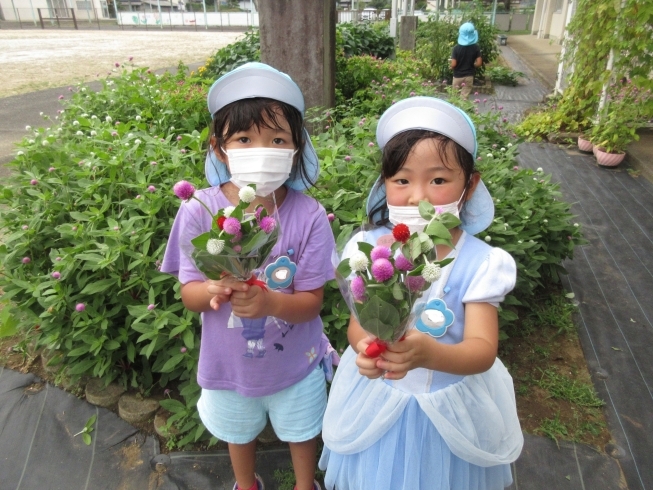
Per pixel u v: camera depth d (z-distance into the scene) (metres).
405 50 12.60
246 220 1.11
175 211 2.54
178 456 2.07
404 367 1.09
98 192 2.65
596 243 3.97
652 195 4.92
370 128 3.38
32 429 2.22
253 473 1.81
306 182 1.53
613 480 1.99
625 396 2.44
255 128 1.33
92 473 2.03
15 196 2.88
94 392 2.32
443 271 1.31
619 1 5.77
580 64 6.42
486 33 12.02
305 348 1.58
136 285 2.27
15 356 2.66
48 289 2.26
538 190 3.11
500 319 2.50
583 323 2.99
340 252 1.46
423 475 1.34
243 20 40.50
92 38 26.17
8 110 8.59
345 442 1.43
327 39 4.48
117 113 4.46
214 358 1.54
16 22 40.59
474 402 1.37
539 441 2.16
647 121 6.77
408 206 1.26
